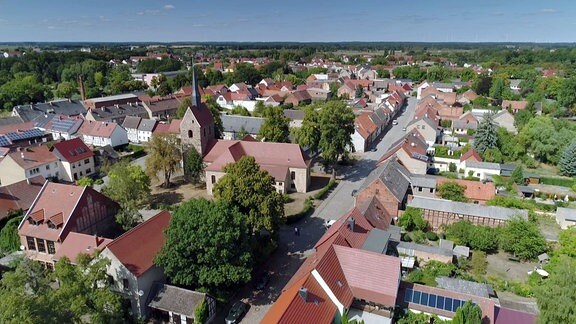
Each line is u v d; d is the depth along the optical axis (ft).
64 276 129.29
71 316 112.98
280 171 273.95
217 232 153.28
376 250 162.30
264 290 173.06
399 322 139.54
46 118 438.81
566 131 343.26
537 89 618.03
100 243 170.30
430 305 144.05
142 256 160.25
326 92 647.15
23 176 284.61
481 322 133.80
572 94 495.00
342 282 141.08
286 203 264.52
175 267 155.53
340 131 289.53
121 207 223.30
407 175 267.80
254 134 406.82
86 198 201.46
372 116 441.68
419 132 377.71
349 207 258.78
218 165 274.16
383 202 228.02
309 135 293.64
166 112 527.81
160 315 156.97
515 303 162.09
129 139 426.51
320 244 170.09
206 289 158.10
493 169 305.53
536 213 244.83
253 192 185.78
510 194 277.23
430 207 225.15
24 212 228.84
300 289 124.26
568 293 120.16
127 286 153.79
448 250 187.42
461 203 225.56
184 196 276.00
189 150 296.30
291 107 561.84
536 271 179.73
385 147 399.65
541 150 341.21
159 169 283.18
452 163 322.96
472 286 161.68
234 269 154.71
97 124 400.67
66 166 308.60
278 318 112.47
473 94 612.29
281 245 210.59
